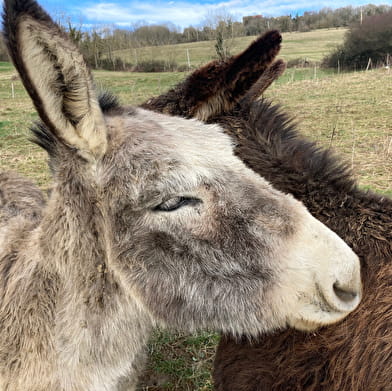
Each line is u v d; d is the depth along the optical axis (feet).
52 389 1.91
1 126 11.58
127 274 1.84
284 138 2.63
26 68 1.46
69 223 1.86
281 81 18.83
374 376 1.82
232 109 2.76
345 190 2.21
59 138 1.68
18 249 2.10
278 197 1.84
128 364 2.11
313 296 1.76
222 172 1.80
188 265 1.79
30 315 1.91
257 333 1.91
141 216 1.77
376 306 1.89
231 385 2.46
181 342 3.46
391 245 1.98
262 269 1.76
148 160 1.75
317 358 2.05
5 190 3.24
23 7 1.39
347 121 9.95
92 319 1.91
